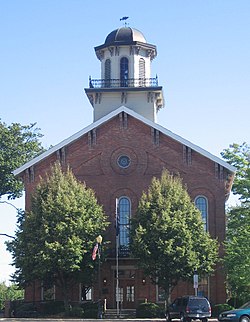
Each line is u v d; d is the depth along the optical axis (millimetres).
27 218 51969
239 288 54438
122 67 66750
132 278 55219
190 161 56812
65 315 51094
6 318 48688
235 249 52594
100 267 51938
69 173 53938
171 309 45312
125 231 56250
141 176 57062
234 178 59656
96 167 57469
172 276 50125
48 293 55219
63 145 57375
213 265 53281
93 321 45219
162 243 49344
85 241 51094
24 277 51281
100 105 65812
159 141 57406
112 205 56750
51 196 51750
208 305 43062
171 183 52625
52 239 50312
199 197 56375
